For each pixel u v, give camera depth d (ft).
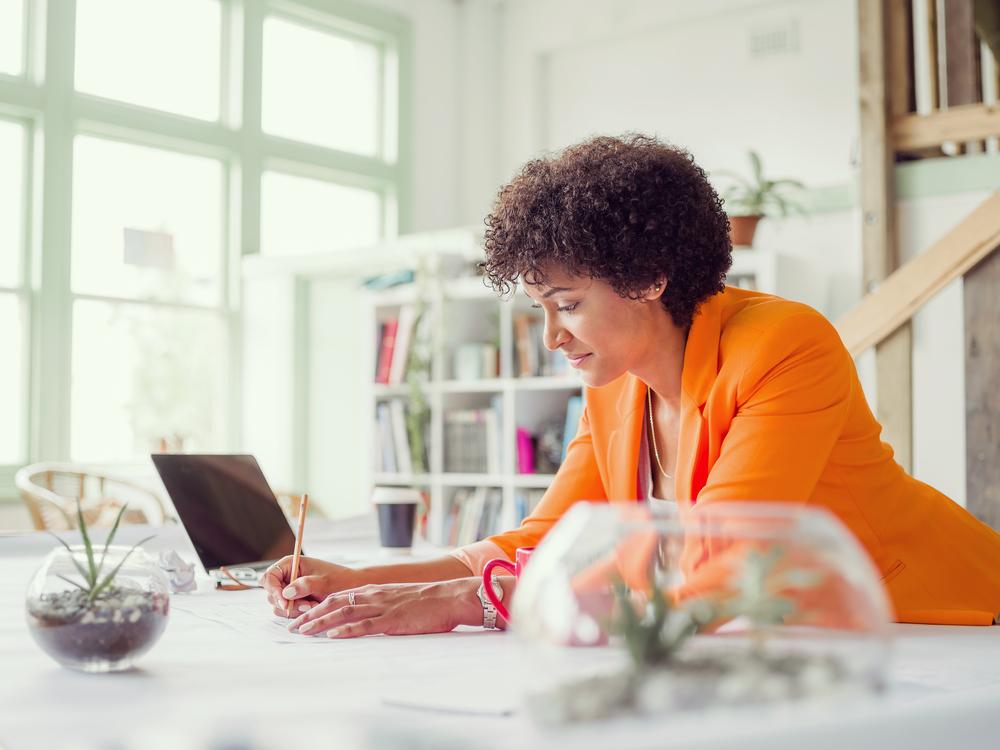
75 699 2.31
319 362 18.67
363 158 20.92
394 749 1.78
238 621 3.71
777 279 14.28
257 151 19.39
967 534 4.06
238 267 19.21
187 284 18.62
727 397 3.78
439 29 22.20
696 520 1.62
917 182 13.51
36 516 13.26
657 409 4.33
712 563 1.58
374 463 17.44
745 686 1.53
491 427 16.51
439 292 16.71
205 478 5.37
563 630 1.57
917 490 4.09
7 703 2.27
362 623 3.34
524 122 21.91
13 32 16.72
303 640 3.26
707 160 19.44
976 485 8.03
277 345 18.84
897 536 3.95
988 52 15.11
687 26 19.77
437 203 22.07
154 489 16.57
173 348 18.17
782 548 1.57
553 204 3.78
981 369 8.04
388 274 18.12
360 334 18.25
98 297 17.34
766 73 18.78
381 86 21.65
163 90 18.51
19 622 3.60
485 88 22.34
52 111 16.75
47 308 16.55
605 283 3.83
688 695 1.52
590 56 21.17
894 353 8.29
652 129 20.22
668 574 1.58
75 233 17.22
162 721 2.07
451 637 3.32
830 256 15.61
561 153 3.99
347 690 2.35
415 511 6.42
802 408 3.61
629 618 1.55
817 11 18.25
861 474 3.88
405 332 17.15
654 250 3.76
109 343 17.47
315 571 4.06
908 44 13.57
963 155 13.23
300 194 20.42
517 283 4.03
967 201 13.16
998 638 3.22
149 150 18.28
